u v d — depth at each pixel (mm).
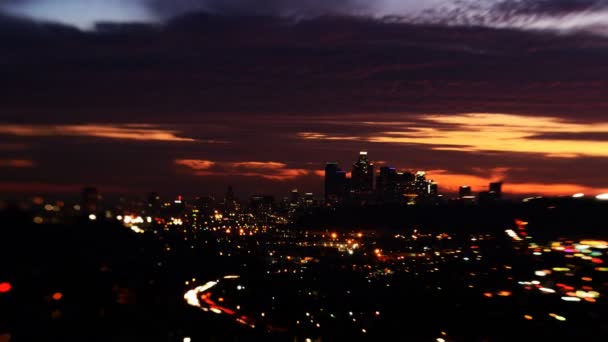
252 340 59406
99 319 53656
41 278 55031
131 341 51094
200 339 56469
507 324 56938
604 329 52875
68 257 59625
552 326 54625
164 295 68500
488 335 55938
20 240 57094
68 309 52719
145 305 61250
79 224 65062
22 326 48156
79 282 57625
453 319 61125
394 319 65750
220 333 59875
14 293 51812
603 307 56094
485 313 59969
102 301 57094
